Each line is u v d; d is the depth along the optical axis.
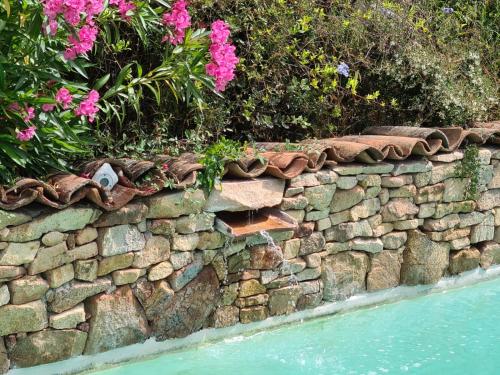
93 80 4.40
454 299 4.98
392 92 5.58
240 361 3.91
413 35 5.70
